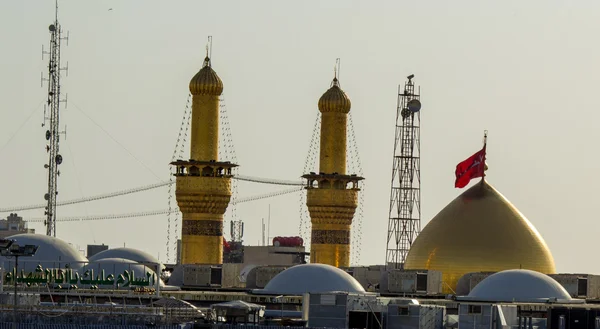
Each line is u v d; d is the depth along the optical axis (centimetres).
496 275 15238
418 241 16750
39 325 12800
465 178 16950
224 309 13262
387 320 13200
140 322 13112
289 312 14075
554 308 13175
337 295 13225
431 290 16175
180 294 15100
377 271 17425
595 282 16175
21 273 15325
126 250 17662
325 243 17838
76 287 15338
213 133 17275
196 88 17250
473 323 13175
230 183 17325
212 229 17212
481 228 16500
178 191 17238
